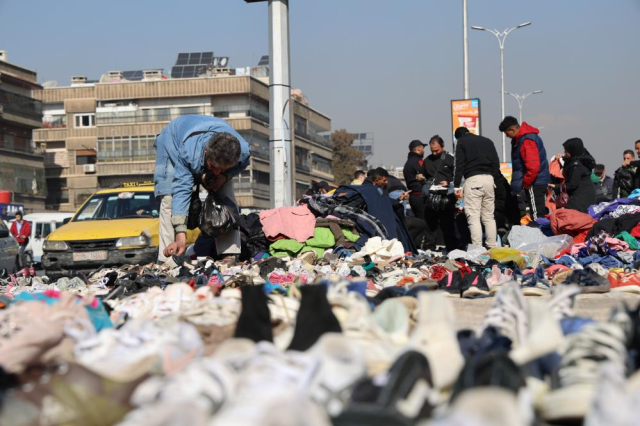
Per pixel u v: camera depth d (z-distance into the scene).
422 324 2.30
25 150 82.75
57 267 14.62
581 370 2.02
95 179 91.56
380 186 14.36
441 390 2.19
